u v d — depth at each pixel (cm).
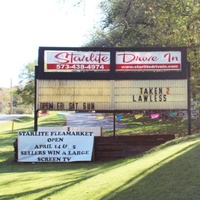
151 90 1395
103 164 1255
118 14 1948
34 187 871
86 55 1397
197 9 1437
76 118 4041
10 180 1010
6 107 10075
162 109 1392
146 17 1781
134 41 2097
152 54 1397
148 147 1357
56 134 1362
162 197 567
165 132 2055
